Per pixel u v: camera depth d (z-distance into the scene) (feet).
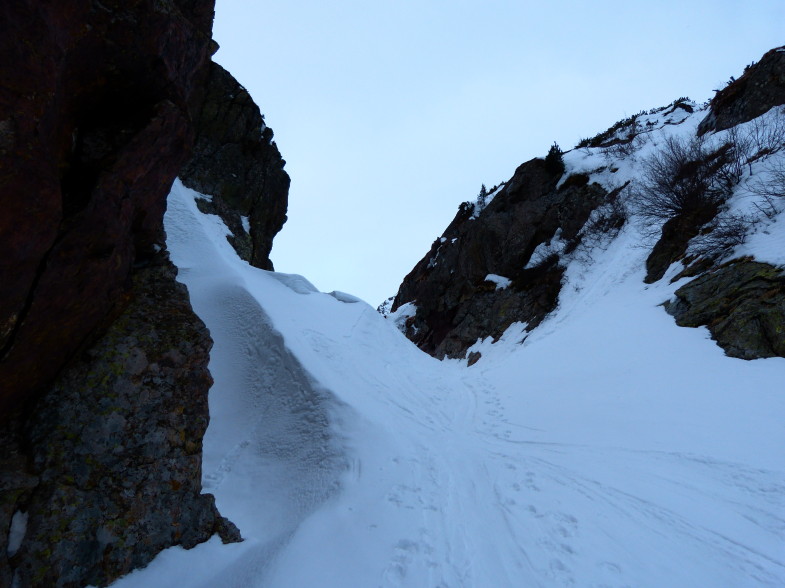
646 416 24.81
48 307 11.23
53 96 9.34
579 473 21.20
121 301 16.30
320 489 21.89
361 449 24.03
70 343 13.91
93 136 12.84
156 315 17.26
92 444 14.02
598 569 14.21
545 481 20.80
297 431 26.55
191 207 53.11
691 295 34.60
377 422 26.86
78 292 12.28
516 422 29.40
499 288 72.84
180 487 15.62
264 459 25.54
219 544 16.12
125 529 13.75
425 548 15.75
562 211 72.18
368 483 21.20
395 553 15.49
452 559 15.12
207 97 61.57
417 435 27.81
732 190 42.04
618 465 21.25
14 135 8.14
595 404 28.09
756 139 46.26
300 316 41.27
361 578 14.23
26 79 8.20
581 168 74.74
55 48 8.99
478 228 82.43
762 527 15.56
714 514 16.58
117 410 14.87
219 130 62.34
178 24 13.92
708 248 37.55
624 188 65.21
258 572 14.39
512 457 24.29
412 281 107.76
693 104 87.86
